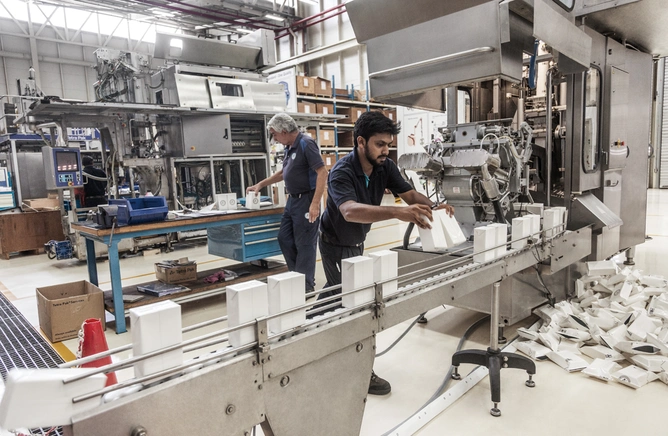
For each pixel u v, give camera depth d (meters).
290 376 1.03
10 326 3.03
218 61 5.91
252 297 0.96
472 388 2.05
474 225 2.76
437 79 1.86
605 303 2.75
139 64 5.07
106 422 0.72
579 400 1.92
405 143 9.81
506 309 2.45
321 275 4.20
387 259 1.28
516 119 3.40
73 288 3.08
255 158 5.86
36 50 10.80
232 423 0.91
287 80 8.40
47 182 4.87
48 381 0.69
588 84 2.98
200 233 6.09
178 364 0.85
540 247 2.10
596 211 2.98
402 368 2.28
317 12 10.62
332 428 1.16
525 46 1.92
